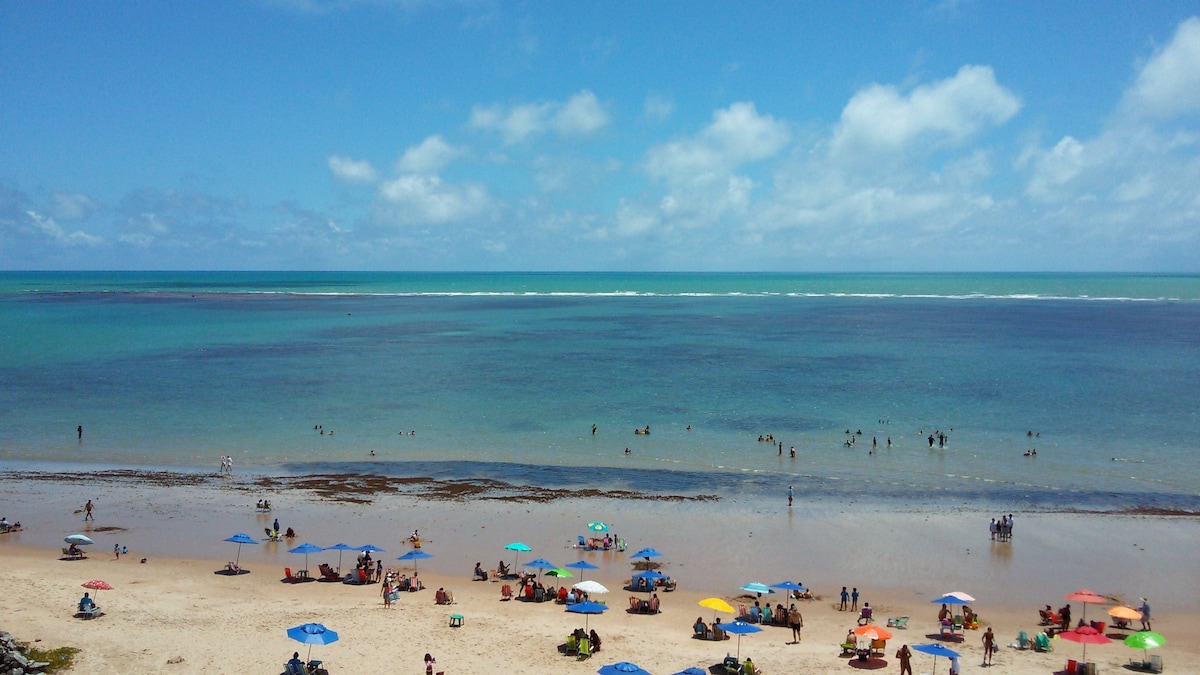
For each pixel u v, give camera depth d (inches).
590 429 2728.8
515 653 1158.3
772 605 1382.9
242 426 2755.9
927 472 2219.5
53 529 1705.2
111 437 2588.6
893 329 6072.8
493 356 4530.0
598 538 1670.8
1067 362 4256.9
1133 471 2231.8
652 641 1221.7
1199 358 4379.9
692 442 2549.2
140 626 1196.5
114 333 5639.8
